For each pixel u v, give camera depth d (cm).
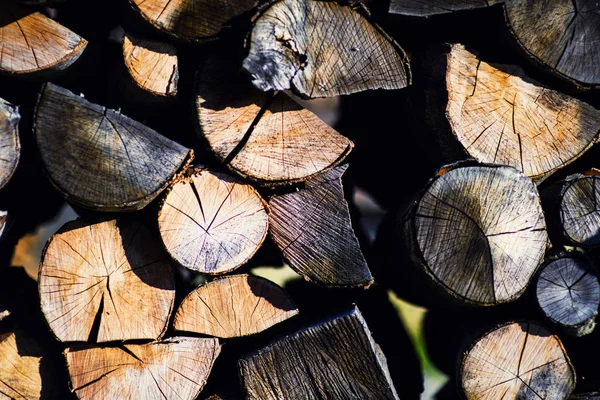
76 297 574
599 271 627
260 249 670
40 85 616
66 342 579
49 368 610
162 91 573
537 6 589
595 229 623
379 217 725
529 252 578
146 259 589
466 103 604
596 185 620
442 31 638
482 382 626
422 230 568
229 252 575
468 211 567
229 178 582
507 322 618
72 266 573
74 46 576
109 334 578
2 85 618
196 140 624
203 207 569
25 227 667
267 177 580
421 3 592
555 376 632
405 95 652
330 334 597
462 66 607
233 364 645
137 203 554
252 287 607
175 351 602
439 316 720
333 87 569
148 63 571
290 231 607
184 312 599
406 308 729
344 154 598
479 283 576
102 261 578
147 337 588
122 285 582
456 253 571
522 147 616
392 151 721
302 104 683
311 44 554
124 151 549
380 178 722
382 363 620
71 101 547
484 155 605
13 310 611
